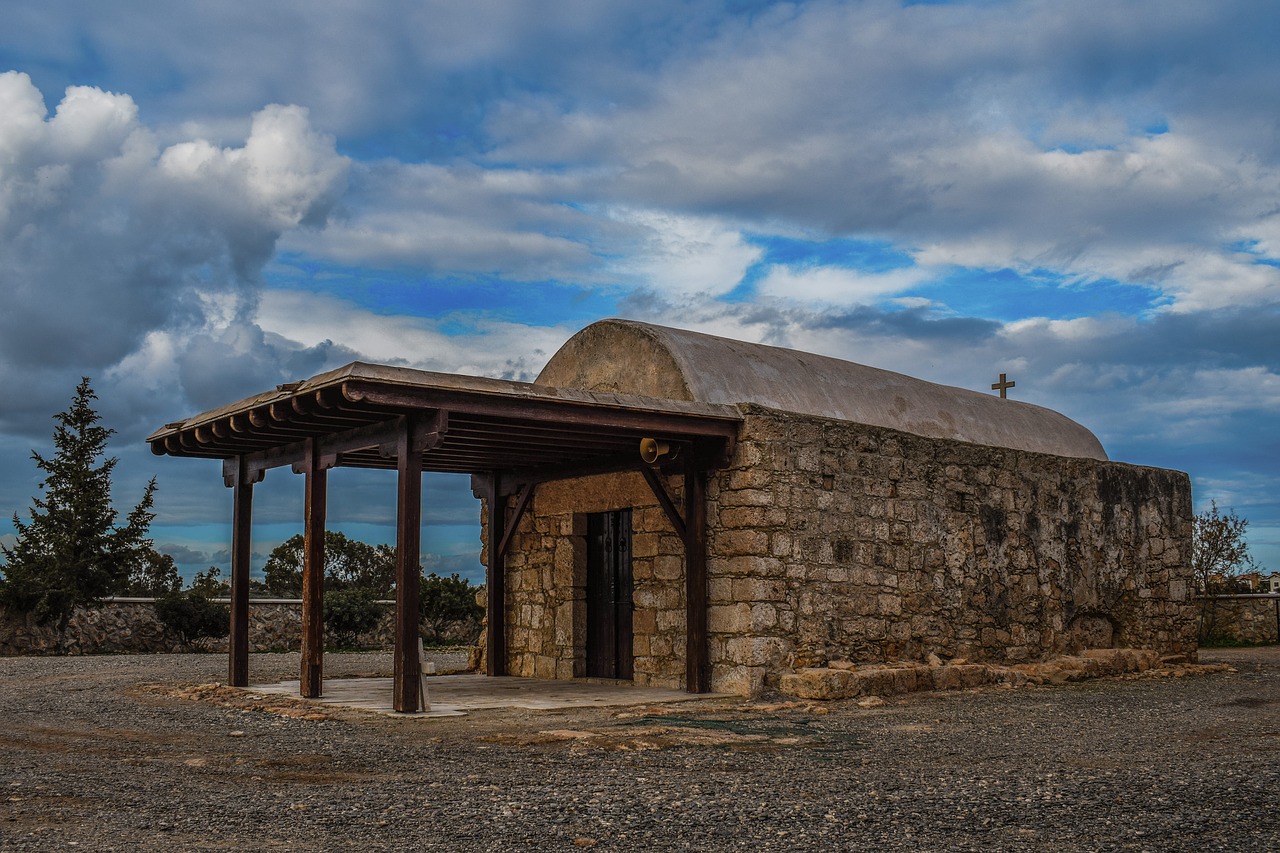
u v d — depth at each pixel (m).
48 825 4.71
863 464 11.62
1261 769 6.21
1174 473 16.20
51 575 19.53
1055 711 9.38
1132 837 4.57
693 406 10.34
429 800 5.27
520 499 13.29
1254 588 24.98
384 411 8.82
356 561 34.31
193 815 4.93
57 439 21.48
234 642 11.38
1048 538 13.85
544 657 12.82
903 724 8.41
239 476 11.62
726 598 10.63
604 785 5.67
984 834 4.62
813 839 4.52
